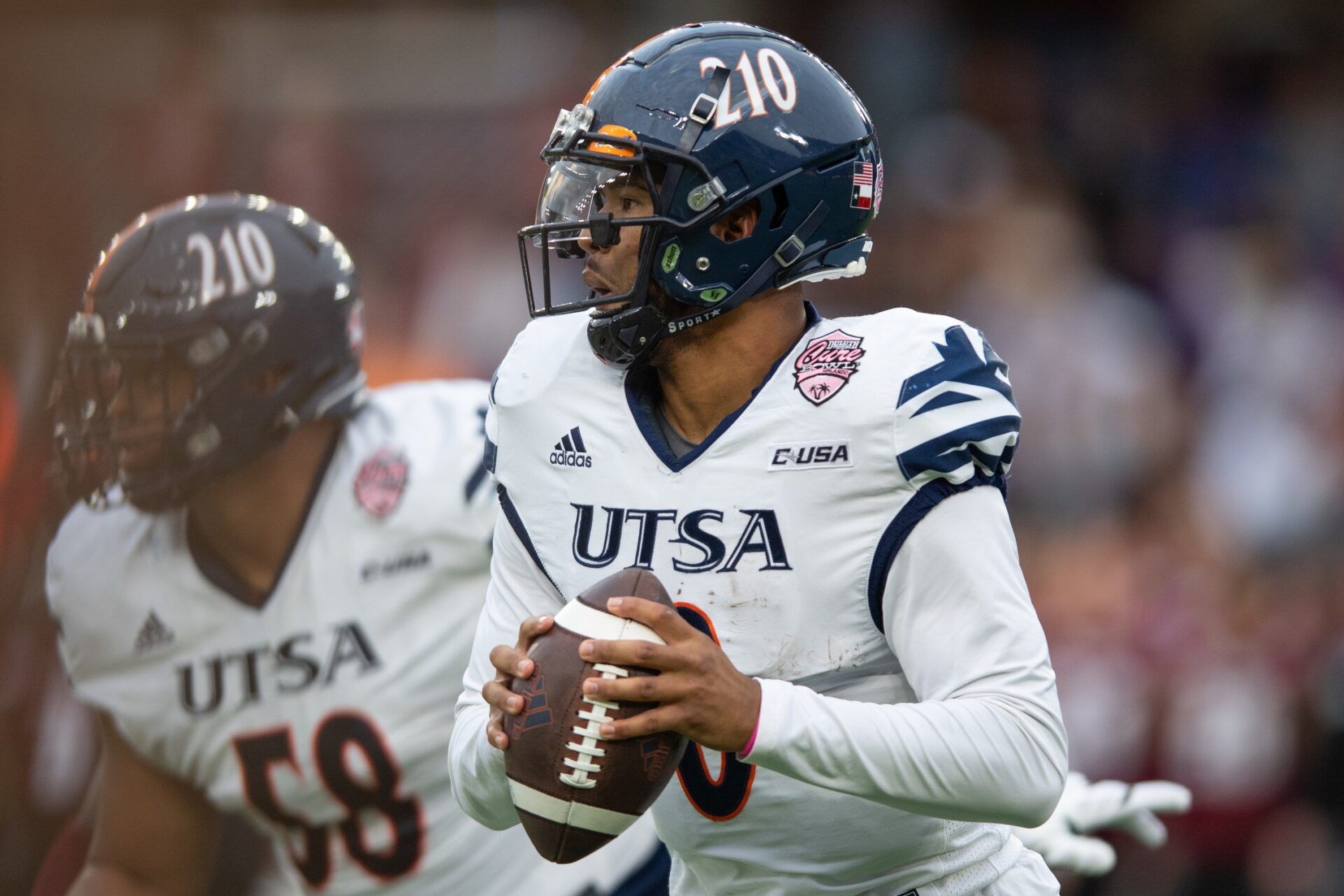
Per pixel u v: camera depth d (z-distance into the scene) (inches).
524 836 437.1
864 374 285.9
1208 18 1387.8
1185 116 1349.7
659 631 269.9
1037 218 1225.4
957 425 280.1
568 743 273.9
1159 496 1003.3
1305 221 1300.4
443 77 1178.0
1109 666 881.5
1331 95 1362.0
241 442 412.5
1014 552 287.3
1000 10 1368.1
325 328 422.6
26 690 568.7
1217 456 1131.3
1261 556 960.3
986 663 275.0
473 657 328.5
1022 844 344.8
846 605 286.0
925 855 311.7
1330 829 839.1
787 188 297.3
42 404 705.6
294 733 429.7
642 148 292.0
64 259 1045.8
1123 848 836.6
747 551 287.1
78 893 446.0
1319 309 1202.6
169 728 434.3
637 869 431.8
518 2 1192.2
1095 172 1307.8
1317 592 897.5
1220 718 853.2
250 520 424.8
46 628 573.6
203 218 420.2
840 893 312.3
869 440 281.0
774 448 286.8
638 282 293.6
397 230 1156.5
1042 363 1115.9
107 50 1120.2
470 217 1162.6
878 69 1325.0
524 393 314.5
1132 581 937.5
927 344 290.2
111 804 447.8
